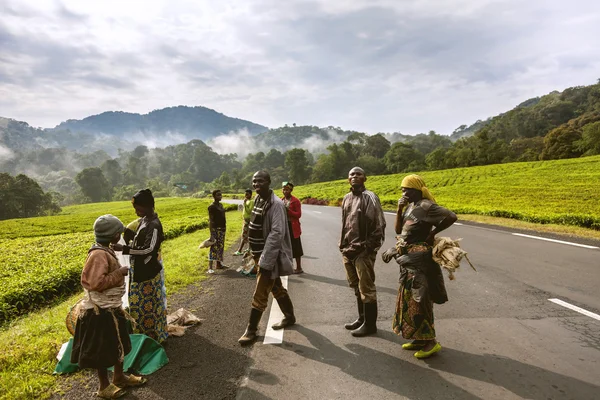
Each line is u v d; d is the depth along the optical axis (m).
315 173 133.88
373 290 4.30
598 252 8.54
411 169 112.00
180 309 5.11
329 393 3.23
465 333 4.32
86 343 3.21
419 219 3.77
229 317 5.13
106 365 3.23
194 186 187.50
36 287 7.09
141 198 4.13
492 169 57.94
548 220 14.13
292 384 3.39
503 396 3.10
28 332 5.11
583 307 5.06
